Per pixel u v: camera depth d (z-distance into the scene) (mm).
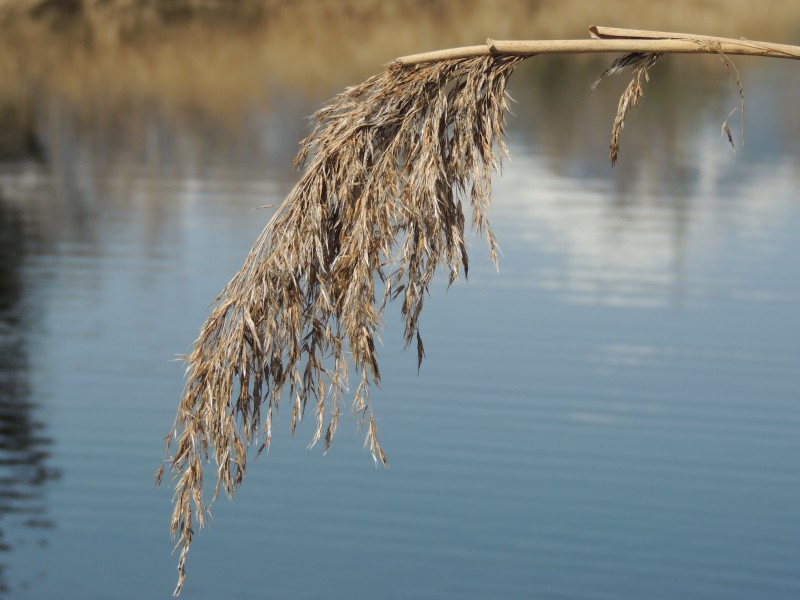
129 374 11109
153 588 7852
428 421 10070
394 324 12344
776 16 34719
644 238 15250
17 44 32594
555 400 10414
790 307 12562
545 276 13750
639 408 10219
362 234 3199
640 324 12148
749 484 8992
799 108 23906
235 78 27406
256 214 16953
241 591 7762
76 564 8125
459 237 3219
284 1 38281
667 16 34719
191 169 19672
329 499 8906
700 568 7918
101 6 36594
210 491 9125
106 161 20344
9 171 19641
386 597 7684
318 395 3268
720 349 11484
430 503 8852
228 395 3232
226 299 3316
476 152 3242
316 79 26969
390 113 3291
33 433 9969
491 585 7820
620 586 7828
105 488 9133
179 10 37719
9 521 8664
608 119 23156
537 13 35719
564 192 17672
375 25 34656
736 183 18281
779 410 10102
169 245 15422
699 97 25328
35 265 14531
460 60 3287
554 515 8672
